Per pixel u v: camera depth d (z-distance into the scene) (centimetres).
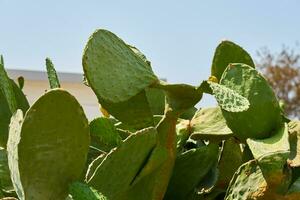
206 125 258
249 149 250
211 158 255
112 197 218
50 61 247
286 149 219
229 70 242
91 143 247
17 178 194
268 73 2911
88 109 1360
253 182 225
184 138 261
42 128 188
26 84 1364
